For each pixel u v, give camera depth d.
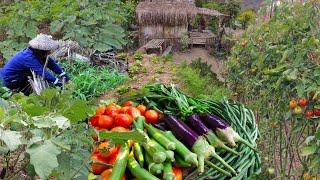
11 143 1.70
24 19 9.65
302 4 4.76
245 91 5.93
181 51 13.23
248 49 5.83
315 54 3.45
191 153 2.43
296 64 3.46
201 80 7.02
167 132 2.58
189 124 2.73
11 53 9.05
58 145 1.85
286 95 3.66
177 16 13.13
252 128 2.92
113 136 2.11
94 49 9.01
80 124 2.16
